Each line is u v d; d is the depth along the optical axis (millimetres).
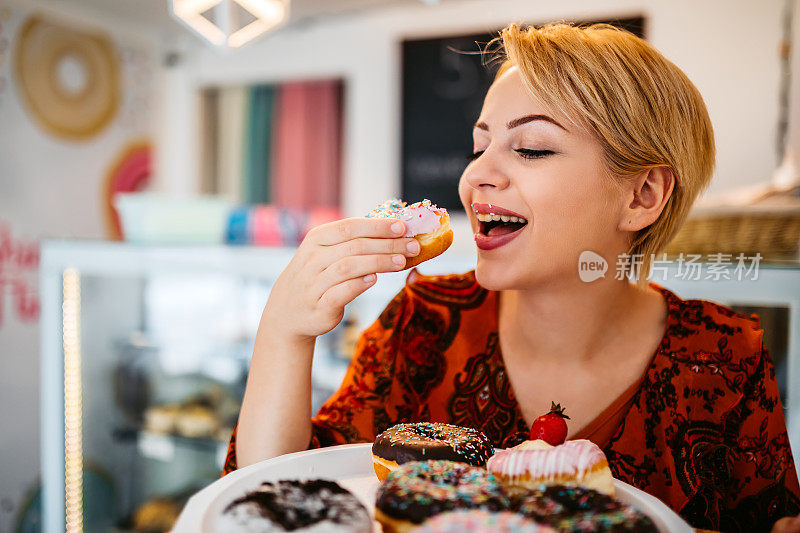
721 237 1303
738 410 903
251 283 2277
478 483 658
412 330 1023
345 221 778
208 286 2338
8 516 2977
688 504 874
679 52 2711
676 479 860
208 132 3895
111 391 2309
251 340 2297
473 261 1583
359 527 583
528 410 919
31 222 3086
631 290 937
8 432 2986
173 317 2385
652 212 855
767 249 1269
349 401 999
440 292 1030
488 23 3082
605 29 932
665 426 875
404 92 3295
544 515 588
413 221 839
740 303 1162
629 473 863
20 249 3033
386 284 1793
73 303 2082
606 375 899
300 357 812
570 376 902
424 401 990
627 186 826
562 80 762
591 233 811
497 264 810
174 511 2461
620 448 872
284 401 812
